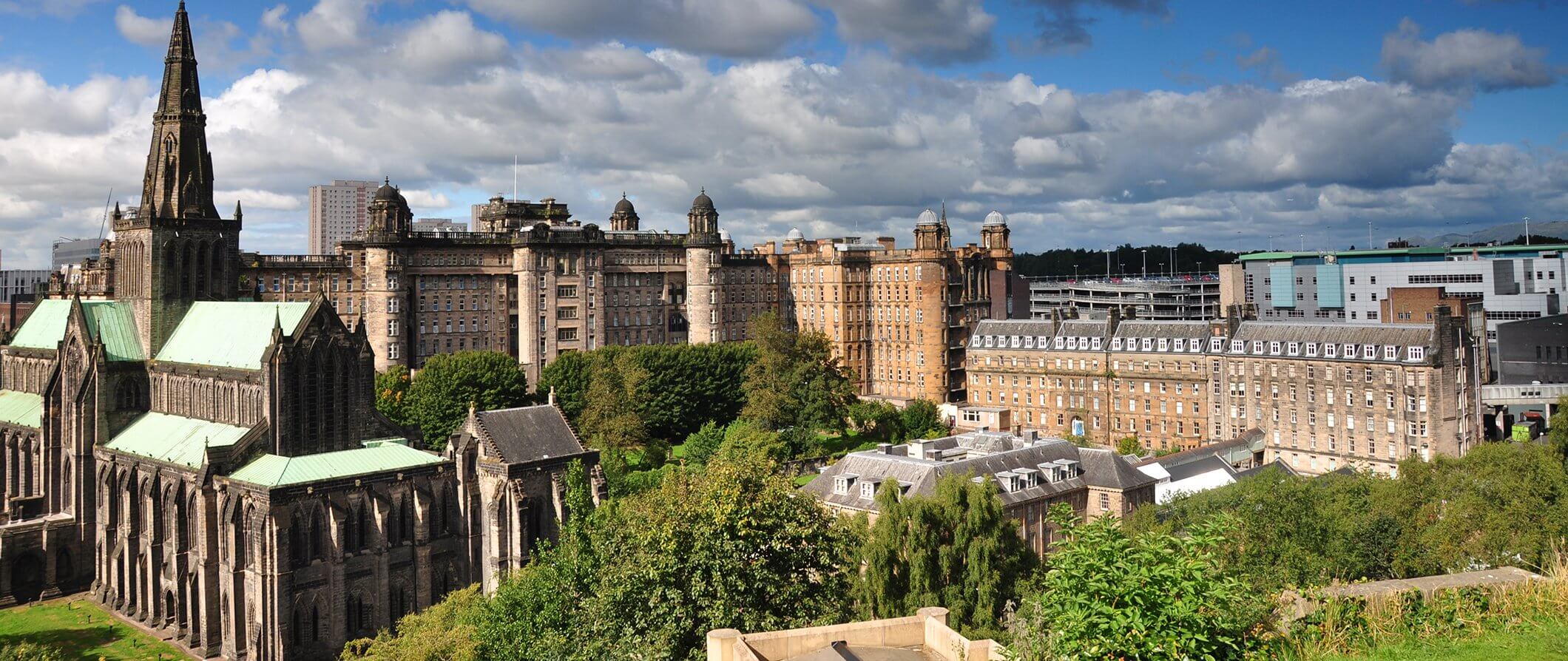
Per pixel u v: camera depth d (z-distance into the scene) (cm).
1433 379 16838
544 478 12381
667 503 6919
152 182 14300
